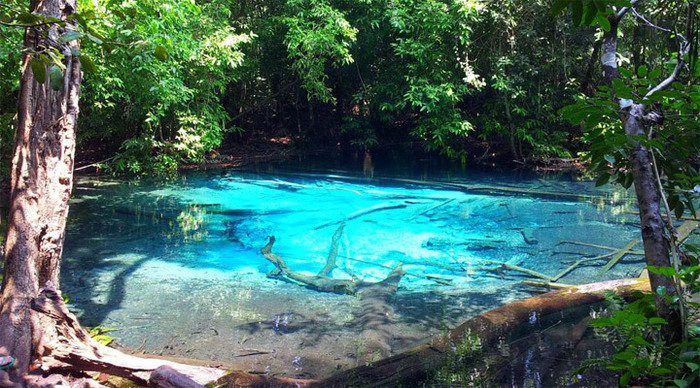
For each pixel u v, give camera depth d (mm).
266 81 15000
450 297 4801
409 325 4211
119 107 11203
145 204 8484
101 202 8594
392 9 12656
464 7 11391
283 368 3535
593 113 1963
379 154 14914
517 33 12484
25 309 3293
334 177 11078
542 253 6090
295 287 5062
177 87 10156
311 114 15750
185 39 9672
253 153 14367
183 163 12570
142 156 11469
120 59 8953
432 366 3430
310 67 13078
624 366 1734
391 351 3771
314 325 4203
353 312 4457
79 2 5828
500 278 5297
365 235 6805
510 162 13289
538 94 12656
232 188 9836
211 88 12000
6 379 2941
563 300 4367
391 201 8734
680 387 1552
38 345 3252
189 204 8508
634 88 1979
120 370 3150
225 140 15016
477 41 12805
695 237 6242
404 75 13188
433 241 6566
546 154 12844
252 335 4023
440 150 14328
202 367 3264
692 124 1945
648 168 1886
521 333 3891
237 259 5883
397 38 12797
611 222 7434
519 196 9242
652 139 1896
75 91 3920
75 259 5809
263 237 6707
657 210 1856
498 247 6312
